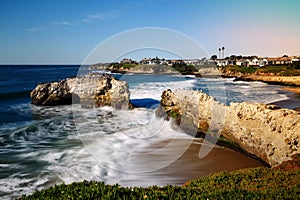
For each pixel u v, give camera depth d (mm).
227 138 12336
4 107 24656
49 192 4953
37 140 13344
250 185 6352
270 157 10172
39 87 25438
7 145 12547
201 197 5082
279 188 5820
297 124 9500
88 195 4602
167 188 5484
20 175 9023
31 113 21641
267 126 10594
